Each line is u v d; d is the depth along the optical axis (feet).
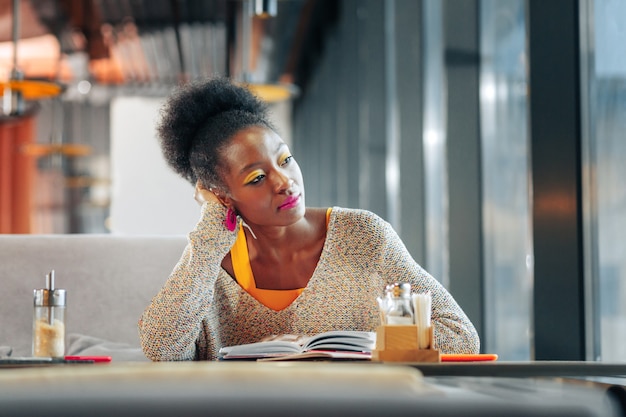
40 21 31.37
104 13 30.37
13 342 7.42
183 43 34.73
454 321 5.83
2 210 43.60
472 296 12.83
